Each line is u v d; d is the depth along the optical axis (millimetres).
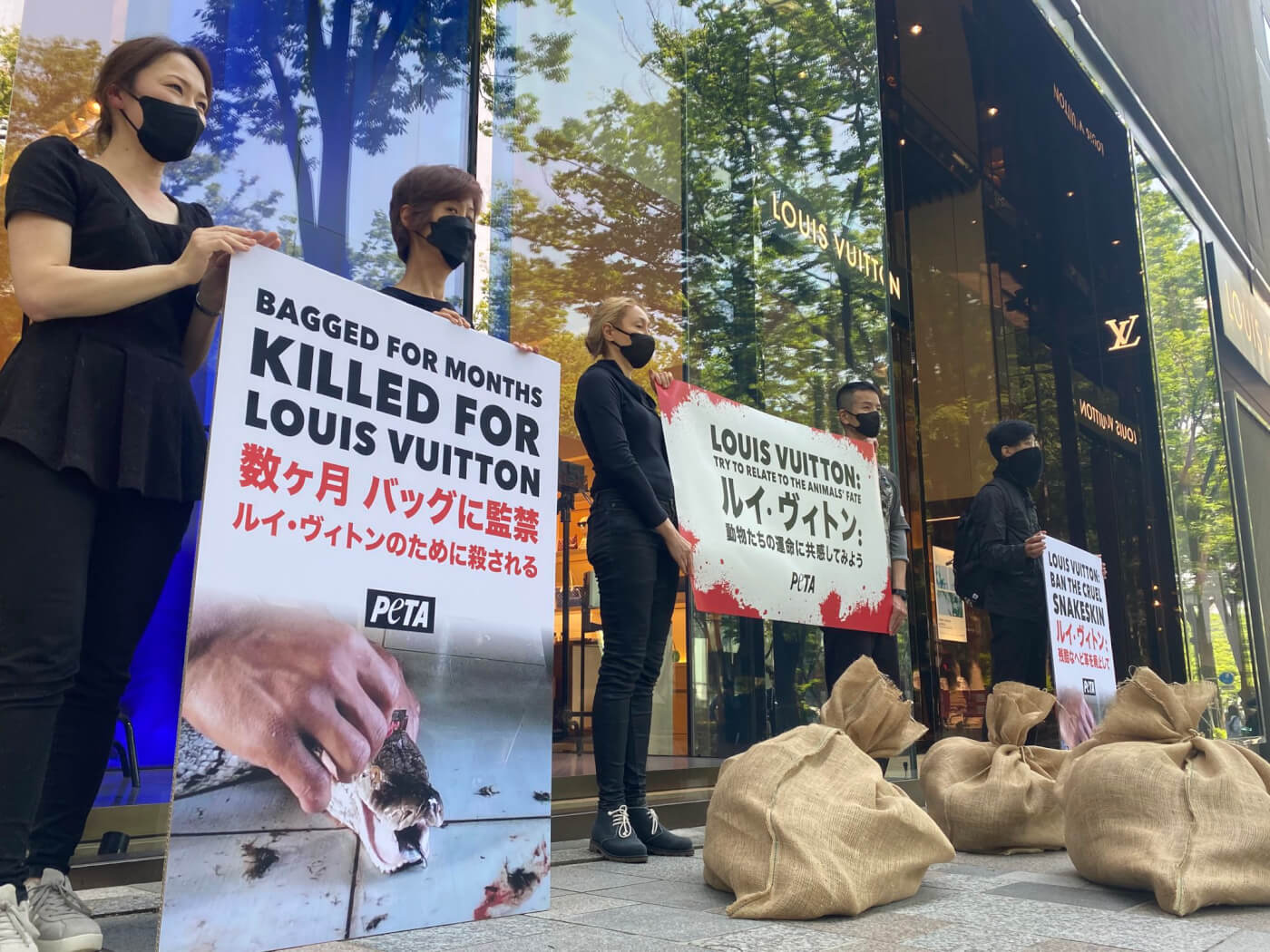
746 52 5383
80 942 1425
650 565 2691
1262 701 10891
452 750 1843
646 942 1671
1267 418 13844
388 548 1798
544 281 4246
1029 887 2309
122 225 1635
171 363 1681
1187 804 2193
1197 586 10523
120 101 1742
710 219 5094
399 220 2309
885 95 8273
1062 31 9812
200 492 1711
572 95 4496
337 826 1628
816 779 2203
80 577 1486
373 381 1824
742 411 3301
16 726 1381
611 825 2586
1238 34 15477
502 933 1720
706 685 4586
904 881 2094
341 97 3492
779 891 1905
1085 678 3961
